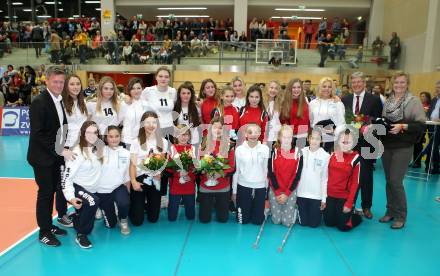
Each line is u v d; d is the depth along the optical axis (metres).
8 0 22.86
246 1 18.38
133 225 4.06
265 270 3.09
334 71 14.07
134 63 14.56
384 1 18.06
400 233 3.95
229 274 3.01
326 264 3.22
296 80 4.44
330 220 4.07
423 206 4.93
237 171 4.10
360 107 4.36
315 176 4.03
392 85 4.12
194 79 14.42
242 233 3.89
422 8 13.11
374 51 14.44
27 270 3.02
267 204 4.35
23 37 16.39
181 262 3.21
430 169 6.89
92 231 3.87
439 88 7.15
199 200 4.19
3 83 12.27
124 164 3.78
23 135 11.07
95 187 3.66
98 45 14.51
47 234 3.51
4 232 3.78
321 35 17.47
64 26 17.92
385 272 3.10
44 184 3.40
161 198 4.54
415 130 3.88
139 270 3.05
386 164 4.17
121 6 19.78
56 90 3.34
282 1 19.00
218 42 14.34
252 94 4.50
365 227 4.11
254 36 17.73
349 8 19.36
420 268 3.18
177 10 20.92
